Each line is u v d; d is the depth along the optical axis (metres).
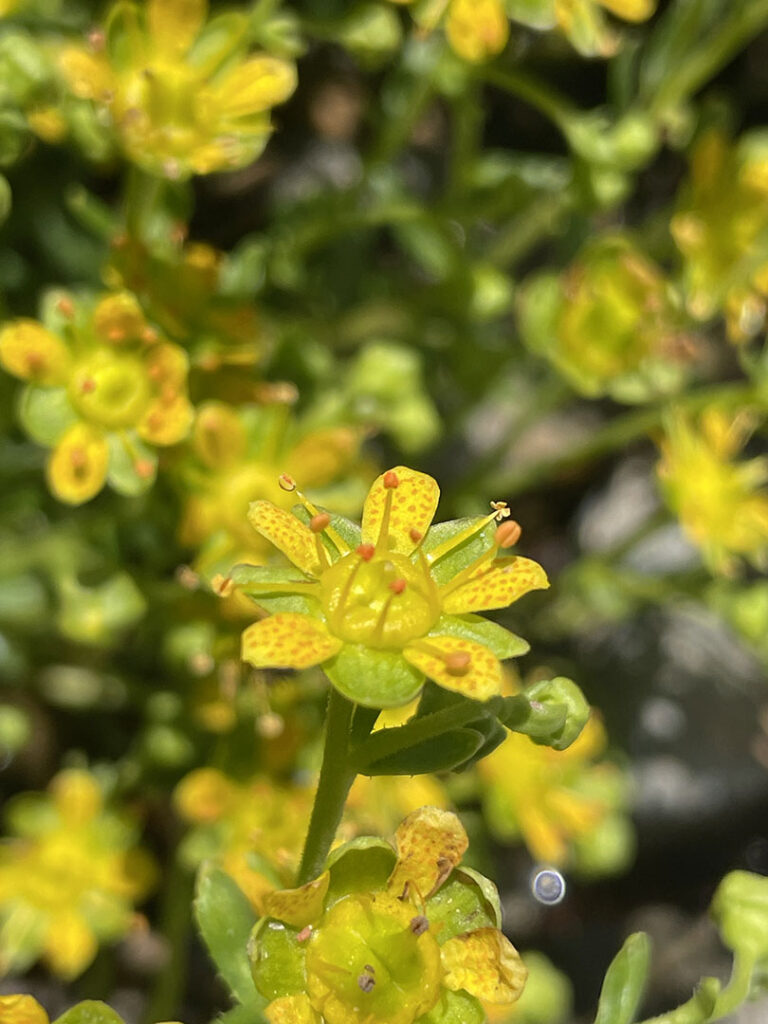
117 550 0.07
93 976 0.09
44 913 0.08
